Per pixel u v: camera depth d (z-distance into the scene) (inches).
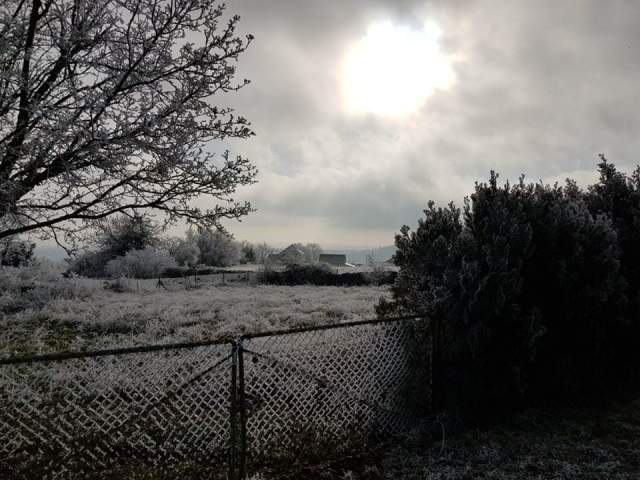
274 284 1161.4
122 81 200.4
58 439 139.3
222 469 160.1
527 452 187.9
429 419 211.6
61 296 709.3
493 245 212.1
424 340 218.7
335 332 195.5
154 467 150.3
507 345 217.3
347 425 191.6
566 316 236.5
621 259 283.3
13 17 191.3
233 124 235.1
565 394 240.4
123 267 1228.5
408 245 249.9
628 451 187.6
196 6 212.8
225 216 239.6
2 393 145.3
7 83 190.2
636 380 273.1
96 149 198.1
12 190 186.7
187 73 220.1
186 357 170.4
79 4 209.0
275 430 172.4
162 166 214.1
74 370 158.9
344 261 2694.4
